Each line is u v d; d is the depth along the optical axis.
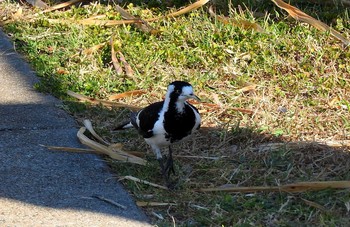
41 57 10.43
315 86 9.90
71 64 10.38
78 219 7.06
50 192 7.52
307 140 8.62
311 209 7.22
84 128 8.77
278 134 8.73
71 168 8.01
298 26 11.21
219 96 9.68
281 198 7.40
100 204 7.36
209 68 10.34
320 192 7.46
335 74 10.11
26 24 11.47
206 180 7.89
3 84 9.87
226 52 10.64
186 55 10.55
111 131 8.87
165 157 8.28
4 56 10.59
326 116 9.20
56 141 8.55
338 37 10.88
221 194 7.57
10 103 9.40
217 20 11.39
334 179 7.75
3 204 7.24
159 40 11.02
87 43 10.87
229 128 8.88
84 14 11.85
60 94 9.62
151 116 7.48
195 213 7.26
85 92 9.76
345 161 8.07
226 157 8.30
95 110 9.29
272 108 9.41
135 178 7.74
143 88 9.85
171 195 7.58
